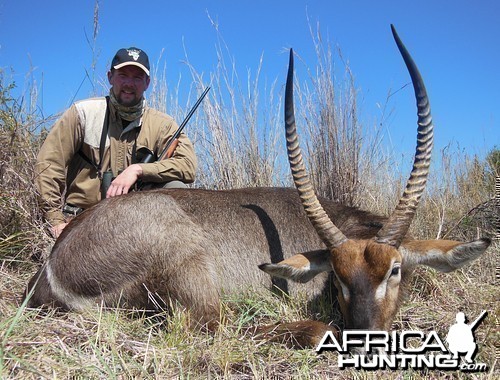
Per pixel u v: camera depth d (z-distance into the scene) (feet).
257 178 13.05
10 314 6.29
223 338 6.18
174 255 7.00
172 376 5.33
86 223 7.11
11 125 9.12
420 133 6.57
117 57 9.02
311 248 7.95
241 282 7.54
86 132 9.01
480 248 6.20
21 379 4.79
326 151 12.73
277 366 5.85
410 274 6.86
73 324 6.12
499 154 15.42
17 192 8.71
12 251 8.51
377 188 12.91
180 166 9.21
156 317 6.97
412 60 6.64
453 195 13.21
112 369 5.19
